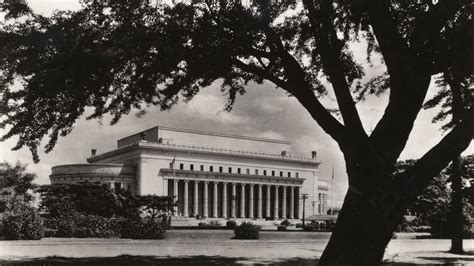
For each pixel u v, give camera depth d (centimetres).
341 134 1030
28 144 1211
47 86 1100
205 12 1154
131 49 1162
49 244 2716
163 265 1648
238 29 1113
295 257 2178
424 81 1011
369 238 927
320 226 6862
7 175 4328
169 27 1143
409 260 2119
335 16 1155
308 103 1102
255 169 12106
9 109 1151
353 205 959
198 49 1159
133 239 3547
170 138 11319
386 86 1511
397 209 949
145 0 1166
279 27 1240
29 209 3528
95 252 2248
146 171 10606
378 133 1008
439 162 966
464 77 1295
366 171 972
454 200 2656
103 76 1175
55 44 1098
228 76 1430
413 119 1011
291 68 1146
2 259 1733
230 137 12150
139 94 1315
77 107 1229
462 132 962
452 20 1112
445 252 2666
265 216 12138
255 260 1950
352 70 1543
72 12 1141
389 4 1150
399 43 1029
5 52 1085
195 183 11012
